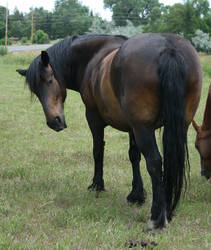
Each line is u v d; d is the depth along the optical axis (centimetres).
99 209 366
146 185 444
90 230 315
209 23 5544
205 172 397
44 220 343
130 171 509
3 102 1094
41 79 370
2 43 6594
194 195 408
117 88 306
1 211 361
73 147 643
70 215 350
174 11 5519
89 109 394
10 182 452
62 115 385
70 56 401
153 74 276
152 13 7719
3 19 9400
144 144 294
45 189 430
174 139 273
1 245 287
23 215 351
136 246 285
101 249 281
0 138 690
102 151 414
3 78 1727
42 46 5950
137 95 285
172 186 285
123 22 8144
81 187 441
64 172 499
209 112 372
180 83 271
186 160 290
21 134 727
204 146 384
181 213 358
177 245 289
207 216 351
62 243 289
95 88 354
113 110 330
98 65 362
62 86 393
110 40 380
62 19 8988
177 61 272
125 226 324
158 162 291
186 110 296
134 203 384
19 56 2789
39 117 902
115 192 420
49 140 686
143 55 283
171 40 292
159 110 285
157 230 305
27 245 286
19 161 552
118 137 719
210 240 301
